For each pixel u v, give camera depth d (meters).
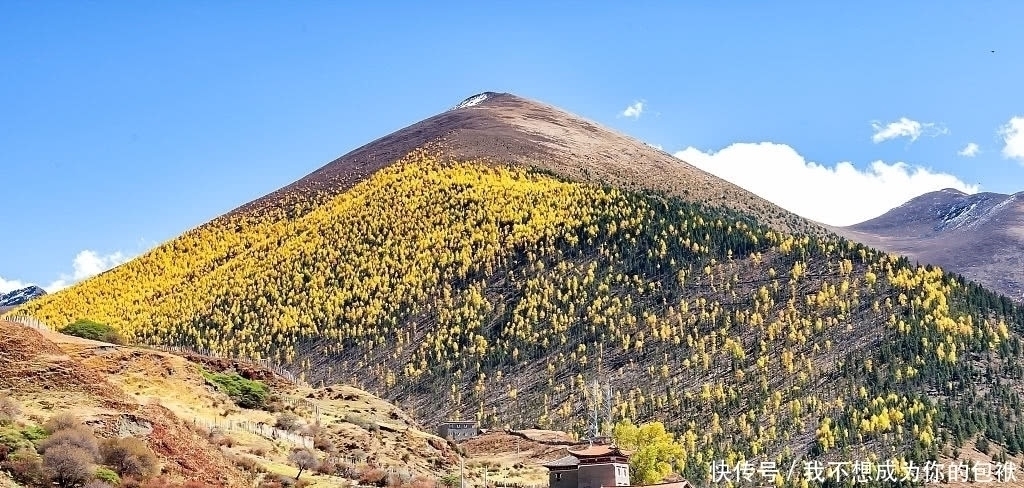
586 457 114.75
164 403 125.06
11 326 111.38
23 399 95.94
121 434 91.69
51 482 79.19
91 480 80.50
